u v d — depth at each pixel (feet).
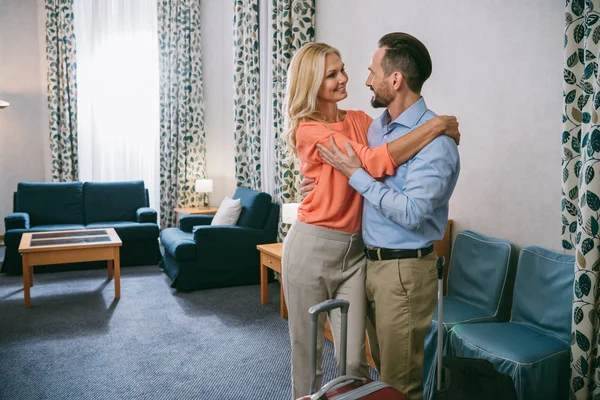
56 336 11.30
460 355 7.51
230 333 11.55
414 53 5.31
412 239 5.35
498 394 5.71
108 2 22.81
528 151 8.84
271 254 12.89
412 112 5.43
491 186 9.56
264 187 17.52
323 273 5.78
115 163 23.41
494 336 7.48
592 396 7.00
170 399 8.43
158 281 16.33
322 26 14.52
